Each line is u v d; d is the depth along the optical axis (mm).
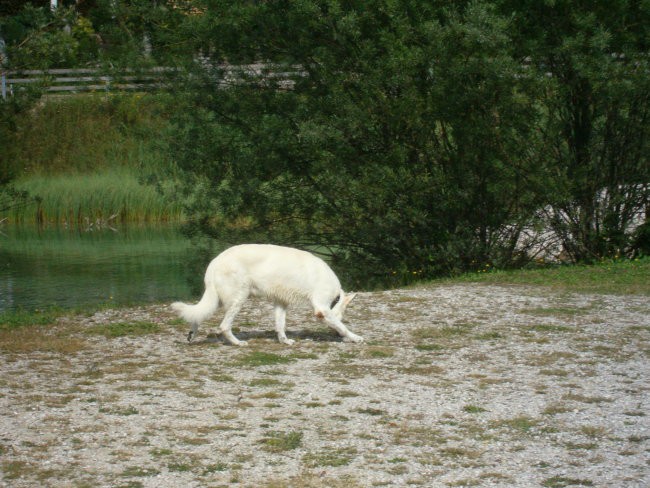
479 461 6816
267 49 20391
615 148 19438
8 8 46000
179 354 10344
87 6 47062
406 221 19078
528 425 7684
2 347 10656
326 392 8688
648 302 13742
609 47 19359
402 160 18031
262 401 8344
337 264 21094
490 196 18703
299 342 11016
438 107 17688
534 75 17297
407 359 10133
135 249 30078
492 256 18859
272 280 10703
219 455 6855
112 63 21516
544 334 11500
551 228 19453
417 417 7895
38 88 21672
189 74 20484
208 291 10648
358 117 17828
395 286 19375
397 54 17438
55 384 8906
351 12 17750
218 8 19781
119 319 12641
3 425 7484
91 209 38531
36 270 25219
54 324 12289
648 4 18359
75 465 6594
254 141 19781
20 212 38625
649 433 7477
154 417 7785
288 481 6348
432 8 18406
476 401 8414
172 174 24172
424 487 6281
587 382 9117
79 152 44594
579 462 6789
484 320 12438
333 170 18422
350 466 6672
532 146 18375
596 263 18828
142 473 6449
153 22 22344
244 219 21359
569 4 18766
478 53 17141
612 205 19469
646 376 9375
